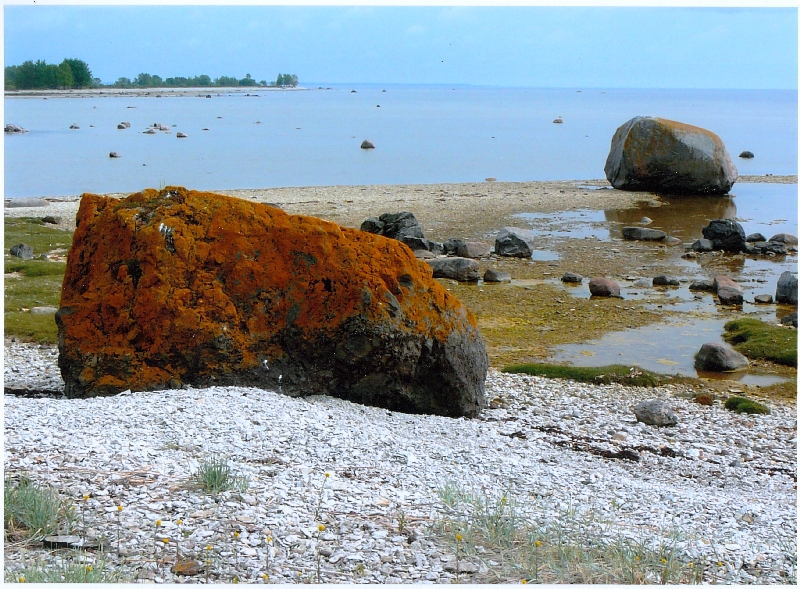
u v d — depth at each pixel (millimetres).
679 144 48719
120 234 12844
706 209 44062
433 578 6527
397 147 84750
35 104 172500
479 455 11195
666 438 13867
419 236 32281
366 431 11539
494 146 87562
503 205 43844
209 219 13039
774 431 14562
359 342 13000
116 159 68312
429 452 11008
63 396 13258
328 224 13336
